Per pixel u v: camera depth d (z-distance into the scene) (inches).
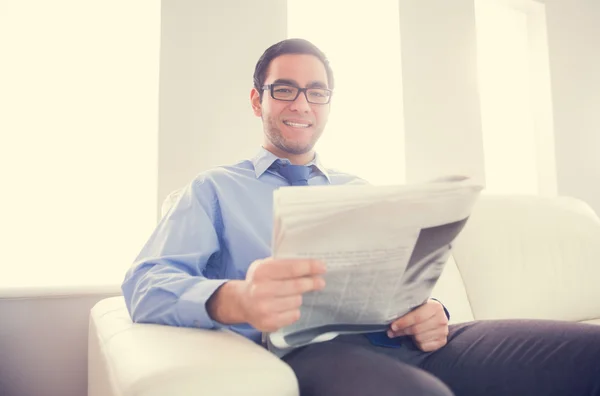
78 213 58.7
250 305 21.9
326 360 23.3
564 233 57.6
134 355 22.0
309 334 25.9
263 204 37.3
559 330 29.8
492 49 103.7
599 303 55.4
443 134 86.7
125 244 61.1
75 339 52.7
